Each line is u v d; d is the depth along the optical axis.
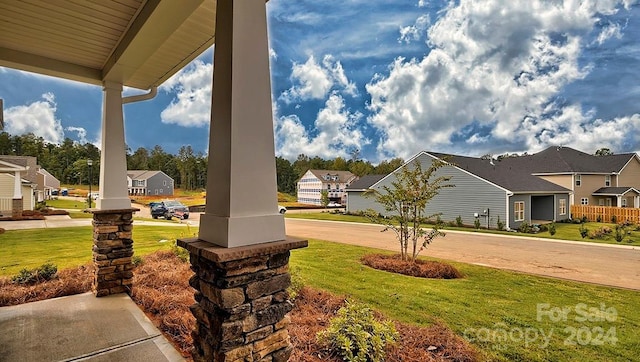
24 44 3.10
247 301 1.58
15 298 3.40
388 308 3.84
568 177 20.38
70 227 10.95
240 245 1.58
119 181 3.67
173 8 2.25
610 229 13.42
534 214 19.19
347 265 6.30
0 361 2.21
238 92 1.62
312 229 14.11
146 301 3.38
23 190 17.83
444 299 4.26
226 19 1.67
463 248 9.24
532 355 2.73
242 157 1.62
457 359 2.58
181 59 3.31
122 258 3.68
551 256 8.05
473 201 16.12
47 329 2.73
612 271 6.44
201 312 1.67
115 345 2.48
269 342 1.66
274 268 1.70
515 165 23.39
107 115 3.63
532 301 4.28
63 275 4.34
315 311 3.51
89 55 3.36
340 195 41.25
